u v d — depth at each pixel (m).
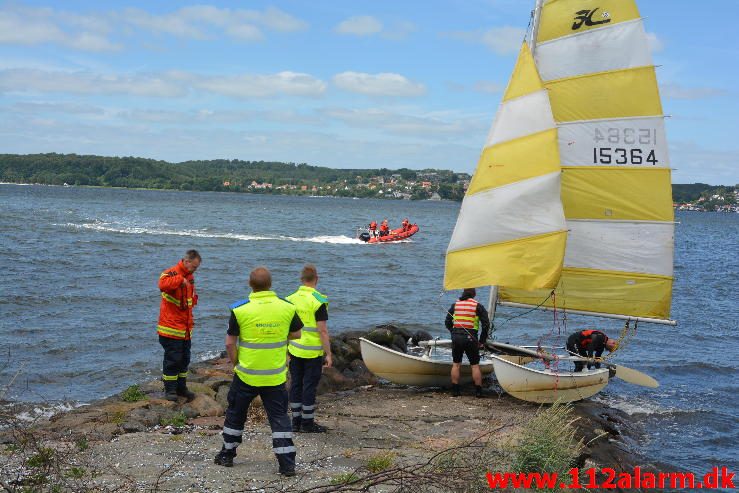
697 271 37.62
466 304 11.23
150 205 98.50
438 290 26.20
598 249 12.37
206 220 68.69
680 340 17.97
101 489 6.30
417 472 6.93
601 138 12.26
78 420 8.63
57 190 167.12
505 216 11.58
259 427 8.77
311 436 8.49
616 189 12.23
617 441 9.74
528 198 11.47
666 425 10.79
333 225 70.31
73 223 53.56
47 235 41.28
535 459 7.21
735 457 9.45
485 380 12.48
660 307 12.13
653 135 12.05
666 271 12.09
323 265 33.12
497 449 7.58
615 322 20.31
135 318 17.92
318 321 8.52
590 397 12.20
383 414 9.95
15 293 20.72
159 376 12.63
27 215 60.66
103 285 23.28
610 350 12.41
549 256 11.37
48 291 21.42
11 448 7.30
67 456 7.08
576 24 12.26
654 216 12.12
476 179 11.84
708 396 12.56
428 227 76.94
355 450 7.98
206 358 14.02
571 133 12.39
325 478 6.88
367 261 35.69
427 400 11.01
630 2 12.02
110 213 72.31
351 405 10.50
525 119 11.59
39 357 13.67
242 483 6.62
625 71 12.09
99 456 7.34
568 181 12.42
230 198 170.62
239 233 52.25
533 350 13.23
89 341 15.11
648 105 12.05
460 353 11.26
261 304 6.85
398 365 11.59
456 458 7.05
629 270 12.25
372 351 11.55
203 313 19.03
